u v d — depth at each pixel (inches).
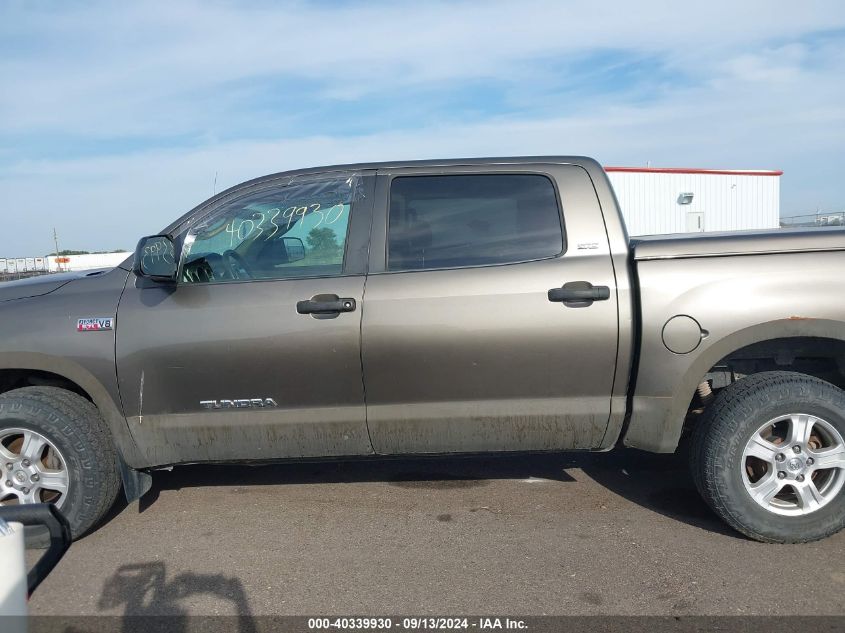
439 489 165.6
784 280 125.7
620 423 133.0
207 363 132.9
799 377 129.9
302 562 129.7
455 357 130.4
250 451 137.1
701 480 132.0
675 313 126.3
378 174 141.4
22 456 136.6
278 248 140.3
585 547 132.5
